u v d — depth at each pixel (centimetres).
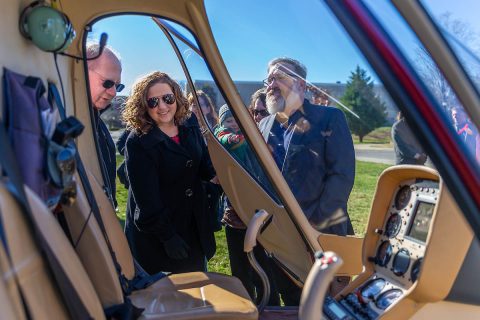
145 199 273
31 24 156
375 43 136
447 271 158
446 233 156
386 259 195
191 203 292
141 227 277
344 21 140
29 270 124
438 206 156
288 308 243
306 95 224
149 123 280
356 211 219
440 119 136
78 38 240
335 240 233
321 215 234
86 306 147
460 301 160
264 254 311
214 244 305
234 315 205
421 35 136
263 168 252
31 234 127
